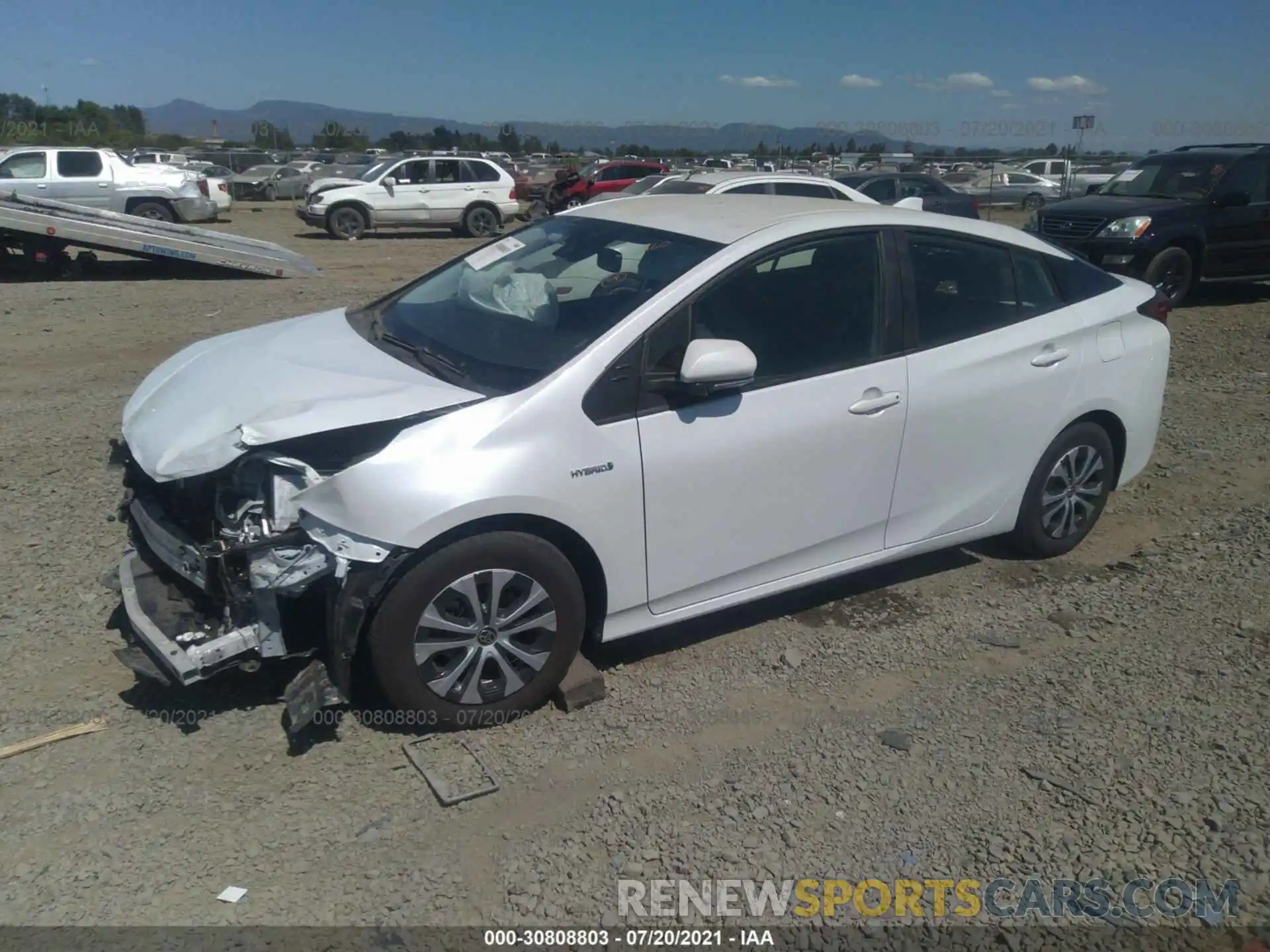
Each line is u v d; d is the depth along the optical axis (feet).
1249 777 11.48
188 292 45.09
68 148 68.90
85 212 51.39
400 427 11.66
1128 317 17.16
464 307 14.17
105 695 12.64
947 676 13.71
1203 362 32.71
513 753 11.79
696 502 12.81
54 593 15.10
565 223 15.84
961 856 10.30
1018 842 10.49
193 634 11.45
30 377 28.14
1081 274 16.88
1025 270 16.08
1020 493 16.22
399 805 10.86
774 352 13.38
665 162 107.45
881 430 14.14
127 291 44.96
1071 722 12.56
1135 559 17.47
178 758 11.50
